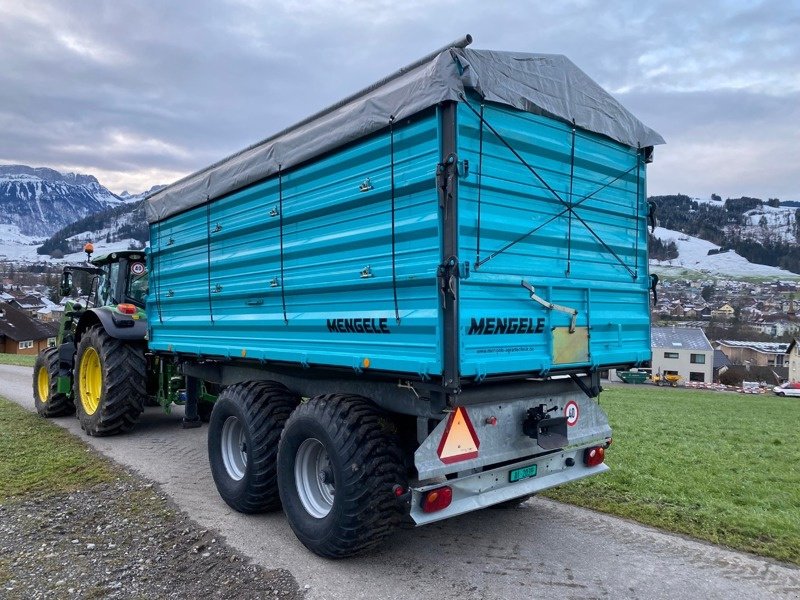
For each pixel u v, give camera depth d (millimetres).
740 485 5422
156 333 6535
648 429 8875
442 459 3396
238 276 4957
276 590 3336
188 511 4617
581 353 3881
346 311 3809
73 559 3750
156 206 6379
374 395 3883
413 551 3914
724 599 3293
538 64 3660
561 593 3338
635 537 4184
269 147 4457
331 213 3932
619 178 4328
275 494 4457
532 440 3891
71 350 8188
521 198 3527
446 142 3115
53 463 5926
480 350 3191
